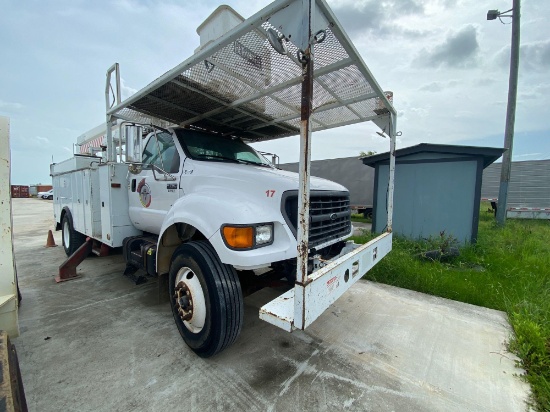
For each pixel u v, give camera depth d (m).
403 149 6.68
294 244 2.27
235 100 3.07
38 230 9.68
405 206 6.88
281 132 4.41
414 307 3.41
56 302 3.51
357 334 2.80
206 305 2.22
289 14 1.67
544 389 2.01
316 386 2.08
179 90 2.79
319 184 2.83
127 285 4.09
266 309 1.86
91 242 4.46
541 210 11.33
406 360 2.40
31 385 2.04
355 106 3.31
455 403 1.94
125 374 2.18
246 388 2.05
